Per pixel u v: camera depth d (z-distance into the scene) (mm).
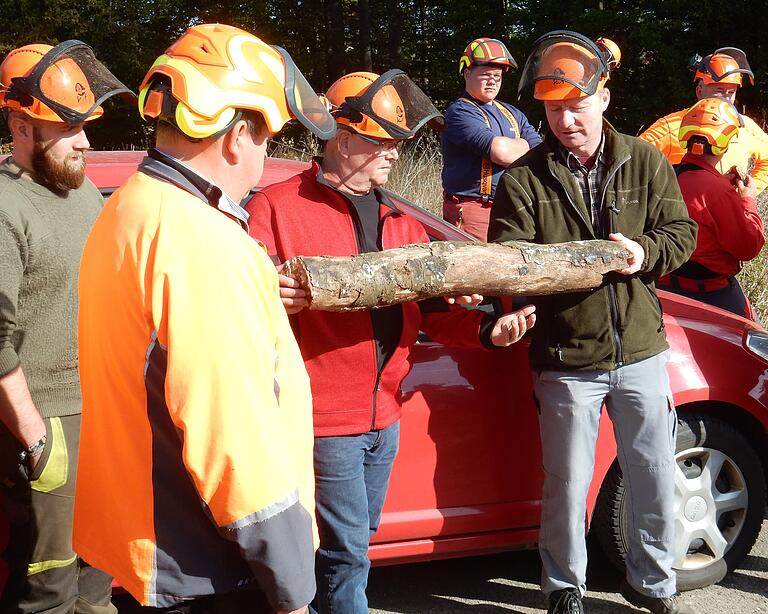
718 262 4047
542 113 17484
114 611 2607
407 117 2393
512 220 2744
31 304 2252
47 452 2264
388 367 2475
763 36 15961
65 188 2307
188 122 1527
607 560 3584
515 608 3254
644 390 2818
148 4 17328
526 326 2576
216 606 1603
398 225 2562
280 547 1465
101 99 2273
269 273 1535
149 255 1479
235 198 1642
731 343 3305
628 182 2770
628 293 2771
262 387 1467
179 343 1429
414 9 23641
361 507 2459
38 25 16375
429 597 3320
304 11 20453
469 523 3035
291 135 10070
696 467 3279
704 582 3320
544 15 17750
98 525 1597
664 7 16172
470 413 2996
